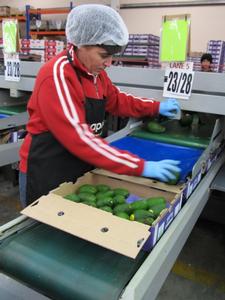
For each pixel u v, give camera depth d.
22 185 1.36
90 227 0.78
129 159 1.00
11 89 2.21
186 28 1.37
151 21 6.53
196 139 1.55
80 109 1.07
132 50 3.17
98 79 1.30
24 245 0.86
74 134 1.00
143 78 1.62
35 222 0.98
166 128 1.75
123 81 1.69
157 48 3.23
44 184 1.27
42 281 0.77
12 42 2.04
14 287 0.92
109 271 0.78
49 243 0.88
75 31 1.05
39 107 1.06
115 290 0.71
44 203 0.89
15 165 2.79
